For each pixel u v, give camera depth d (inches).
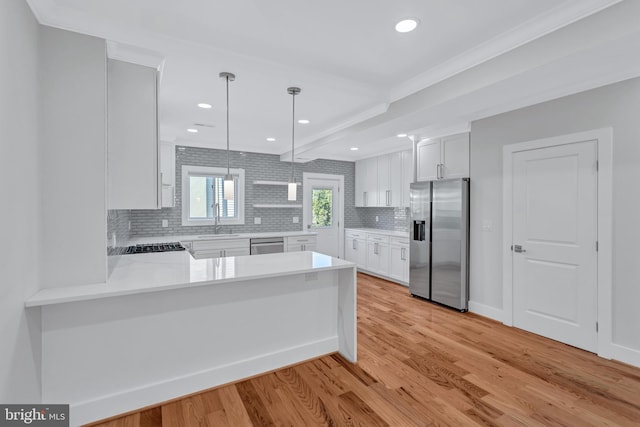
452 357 105.5
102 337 74.0
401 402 81.0
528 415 75.9
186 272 86.4
